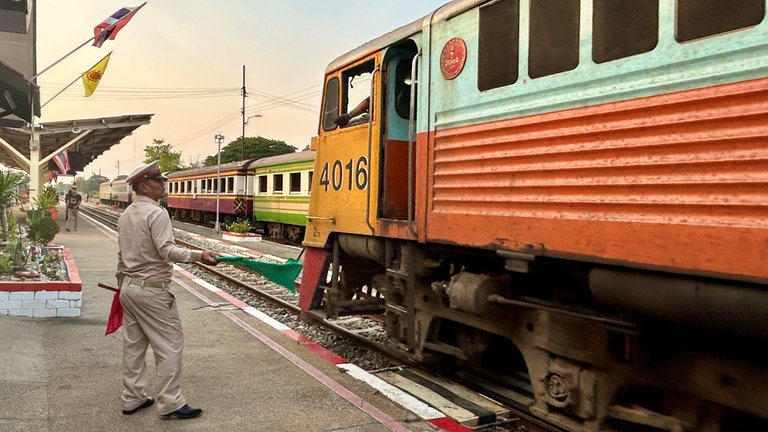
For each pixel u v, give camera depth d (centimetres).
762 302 257
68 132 1875
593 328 371
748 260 256
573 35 352
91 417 386
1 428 360
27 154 2484
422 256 509
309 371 497
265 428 378
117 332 604
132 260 383
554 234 353
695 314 290
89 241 1647
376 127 550
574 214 342
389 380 502
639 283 313
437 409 427
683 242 282
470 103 431
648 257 298
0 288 643
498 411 434
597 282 341
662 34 300
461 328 518
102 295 821
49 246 1171
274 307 852
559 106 356
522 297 417
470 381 512
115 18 1585
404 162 561
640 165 305
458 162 440
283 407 415
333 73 643
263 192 2467
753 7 261
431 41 479
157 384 387
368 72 618
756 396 299
